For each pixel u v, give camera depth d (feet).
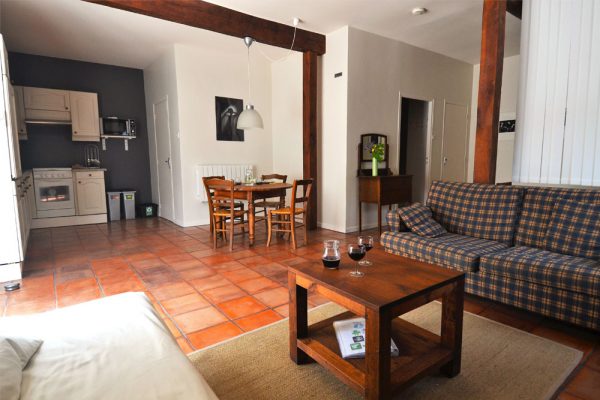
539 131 11.03
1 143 9.52
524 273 7.12
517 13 12.64
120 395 2.99
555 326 7.26
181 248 13.38
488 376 5.55
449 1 12.66
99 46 16.98
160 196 20.74
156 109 19.92
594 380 5.46
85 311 4.63
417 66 18.16
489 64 10.53
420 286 4.98
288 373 5.65
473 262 7.88
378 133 16.81
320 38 15.83
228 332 7.00
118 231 16.65
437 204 10.69
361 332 5.68
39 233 16.21
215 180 13.61
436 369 5.11
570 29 10.18
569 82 10.29
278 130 20.07
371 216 17.29
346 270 5.70
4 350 3.21
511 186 9.40
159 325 4.35
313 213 16.63
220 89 18.39
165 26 14.57
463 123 21.47
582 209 7.88
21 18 13.60
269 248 13.35
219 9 12.74
